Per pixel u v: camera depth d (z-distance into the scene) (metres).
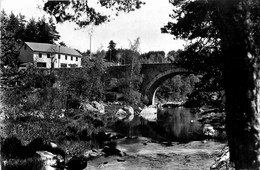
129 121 27.77
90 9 7.62
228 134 3.33
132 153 13.23
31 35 73.62
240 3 3.10
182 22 10.37
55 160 9.79
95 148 13.28
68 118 18.59
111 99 40.09
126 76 38.41
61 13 7.34
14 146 9.70
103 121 24.12
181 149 14.43
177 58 11.90
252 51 3.13
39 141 11.16
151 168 10.48
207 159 11.83
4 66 11.83
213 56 9.65
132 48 39.59
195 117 32.69
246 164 3.12
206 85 10.59
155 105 45.56
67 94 20.77
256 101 3.11
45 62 55.22
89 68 27.94
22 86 14.09
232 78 3.20
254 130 3.07
